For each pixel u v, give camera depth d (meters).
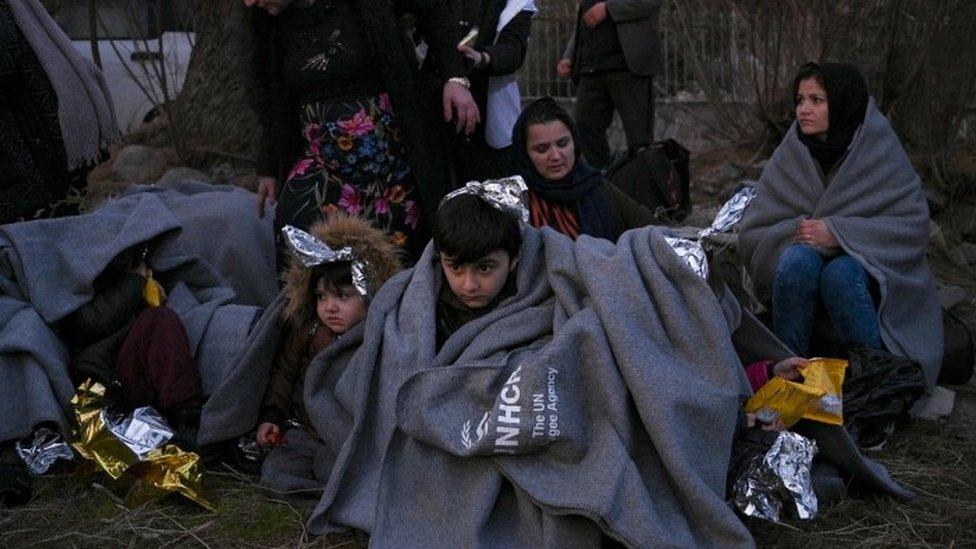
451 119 4.72
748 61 8.14
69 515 3.83
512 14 4.93
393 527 3.45
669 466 3.29
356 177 4.66
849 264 4.65
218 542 3.63
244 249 5.10
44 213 5.13
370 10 4.55
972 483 4.09
